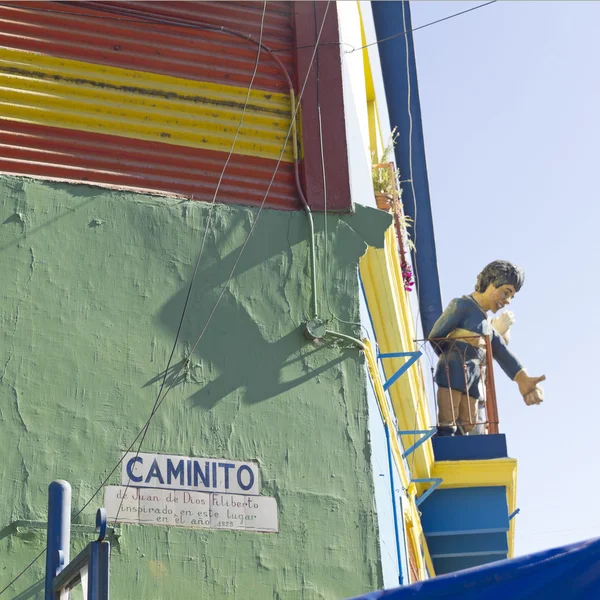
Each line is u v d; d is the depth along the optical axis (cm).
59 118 875
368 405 841
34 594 716
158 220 859
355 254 891
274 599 754
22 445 757
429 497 1316
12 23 895
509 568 523
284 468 798
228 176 896
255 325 843
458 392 1300
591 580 517
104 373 795
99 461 765
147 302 827
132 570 737
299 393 827
